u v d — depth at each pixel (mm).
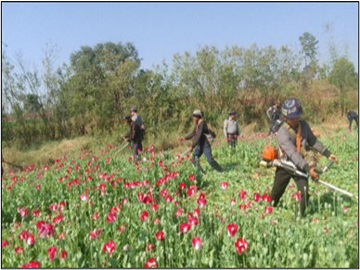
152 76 20844
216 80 22359
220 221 5062
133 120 12555
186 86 22328
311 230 4684
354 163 10141
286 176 5855
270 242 4359
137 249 4777
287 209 6113
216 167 9680
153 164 9281
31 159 16453
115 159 12156
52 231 4707
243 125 20891
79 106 21062
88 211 6676
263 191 7641
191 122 20469
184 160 9984
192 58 22297
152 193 6547
